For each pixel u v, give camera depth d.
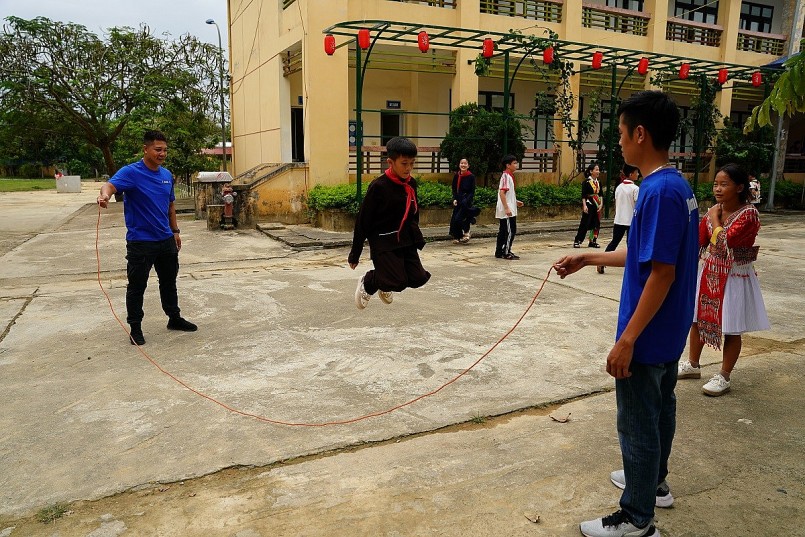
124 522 2.79
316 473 3.21
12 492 3.04
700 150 16.64
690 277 2.46
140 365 4.87
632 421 2.53
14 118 21.88
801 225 15.05
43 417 3.91
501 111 15.05
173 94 21.47
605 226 14.13
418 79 16.70
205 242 11.44
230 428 3.74
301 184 13.52
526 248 11.16
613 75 14.52
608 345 5.39
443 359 5.01
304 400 4.17
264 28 15.89
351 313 6.45
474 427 3.77
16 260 9.77
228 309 6.62
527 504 2.92
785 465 3.29
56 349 5.27
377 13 13.48
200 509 2.89
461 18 14.25
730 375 4.62
